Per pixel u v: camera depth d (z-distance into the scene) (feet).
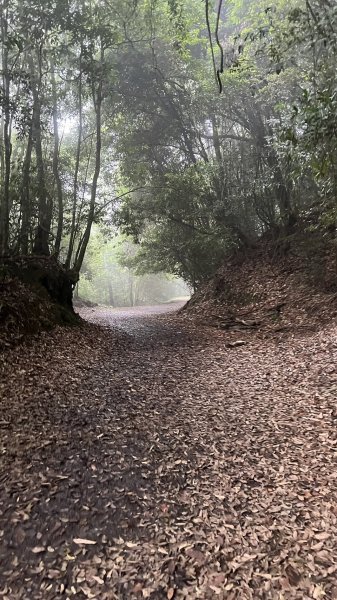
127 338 39.09
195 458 14.19
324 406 17.61
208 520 10.74
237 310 48.67
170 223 63.98
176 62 55.11
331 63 20.75
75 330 35.96
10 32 33.14
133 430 16.44
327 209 32.55
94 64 40.24
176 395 21.16
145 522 10.75
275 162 49.42
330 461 13.12
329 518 10.31
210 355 31.22
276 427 16.33
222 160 56.18
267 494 11.73
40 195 41.01
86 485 12.41
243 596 8.20
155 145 63.36
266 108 49.80
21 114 34.30
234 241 57.98
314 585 8.32
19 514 10.85
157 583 8.65
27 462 13.39
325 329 32.27
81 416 17.47
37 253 42.52
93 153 63.57
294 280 45.44
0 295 29.19
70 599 8.28
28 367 23.06
